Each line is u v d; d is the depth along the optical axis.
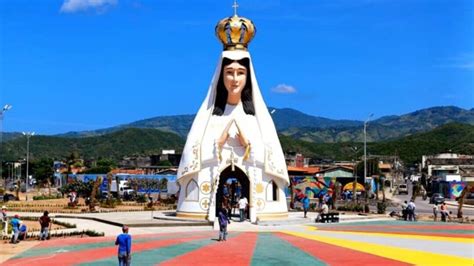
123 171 162.00
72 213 66.94
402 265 29.88
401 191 165.38
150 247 36.91
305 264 30.27
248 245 37.69
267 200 53.31
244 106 54.56
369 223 55.66
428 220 60.38
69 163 191.00
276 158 54.03
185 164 53.72
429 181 160.62
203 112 54.22
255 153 53.06
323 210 55.81
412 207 60.34
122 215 61.69
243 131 52.88
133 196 102.25
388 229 49.03
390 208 91.00
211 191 52.41
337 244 38.28
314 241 39.91
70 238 42.53
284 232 45.97
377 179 122.94
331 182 114.50
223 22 53.91
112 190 115.88
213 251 34.97
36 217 59.94
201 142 53.31
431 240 40.78
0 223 45.56
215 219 52.22
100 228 49.53
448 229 49.41
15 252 35.34
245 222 52.41
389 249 35.91
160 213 62.41
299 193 96.19
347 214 66.94
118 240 26.39
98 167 183.75
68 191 109.38
